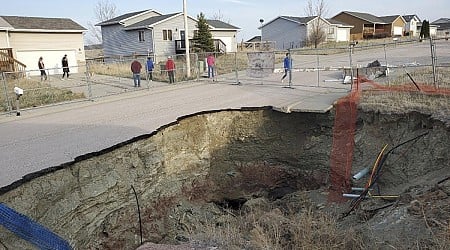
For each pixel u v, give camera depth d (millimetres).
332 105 14219
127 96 18609
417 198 8125
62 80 26094
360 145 13086
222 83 21828
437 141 10898
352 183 12648
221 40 45031
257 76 21703
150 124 12695
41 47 33625
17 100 15070
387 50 38375
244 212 12484
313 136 14445
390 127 12586
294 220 8711
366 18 68500
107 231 10164
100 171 10047
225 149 15070
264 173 15125
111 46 46531
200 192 14031
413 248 6496
